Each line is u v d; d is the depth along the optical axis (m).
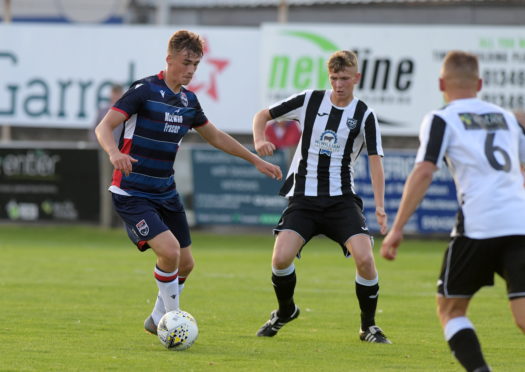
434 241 52.16
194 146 53.50
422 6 60.25
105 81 57.53
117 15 65.38
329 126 21.42
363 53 54.69
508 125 15.48
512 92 53.91
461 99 15.63
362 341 21.34
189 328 19.41
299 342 21.02
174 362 17.97
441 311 15.45
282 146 53.31
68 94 57.69
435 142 15.05
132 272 35.91
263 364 18.00
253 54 56.06
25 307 25.78
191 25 61.59
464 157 15.10
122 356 18.55
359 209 21.53
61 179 53.38
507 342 21.69
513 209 14.87
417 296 30.56
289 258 20.78
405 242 51.66
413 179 14.91
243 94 56.25
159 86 20.17
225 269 37.91
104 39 57.47
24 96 57.84
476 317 26.06
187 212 52.94
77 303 26.91
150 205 20.28
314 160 21.45
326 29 54.91
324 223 21.39
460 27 54.12
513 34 53.75
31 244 47.00
